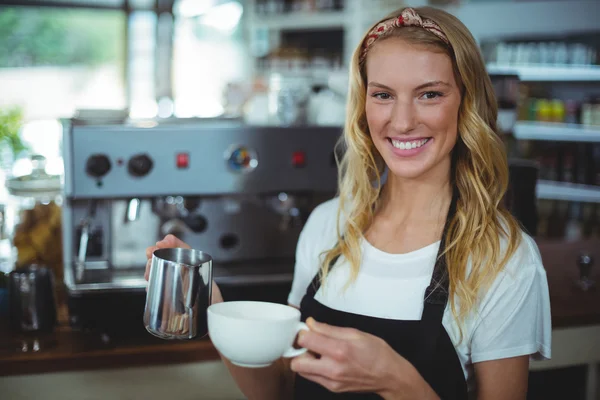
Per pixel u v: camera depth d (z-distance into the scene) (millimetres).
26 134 5844
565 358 1951
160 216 2162
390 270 1320
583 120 4809
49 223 2170
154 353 1752
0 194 3027
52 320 1851
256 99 3066
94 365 1713
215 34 6531
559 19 4785
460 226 1273
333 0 5469
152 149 2051
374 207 1439
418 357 1246
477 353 1234
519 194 2344
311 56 5352
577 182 4910
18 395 1695
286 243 2314
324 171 2223
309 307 1396
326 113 2578
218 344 1015
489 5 4961
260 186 2168
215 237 2240
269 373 1371
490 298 1225
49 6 6125
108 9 6363
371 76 1264
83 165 1998
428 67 1207
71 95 6758
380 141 1277
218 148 2111
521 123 4941
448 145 1251
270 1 5715
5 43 6574
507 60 4930
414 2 5043
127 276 2008
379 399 1287
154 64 6570
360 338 1041
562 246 2760
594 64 4773
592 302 2029
